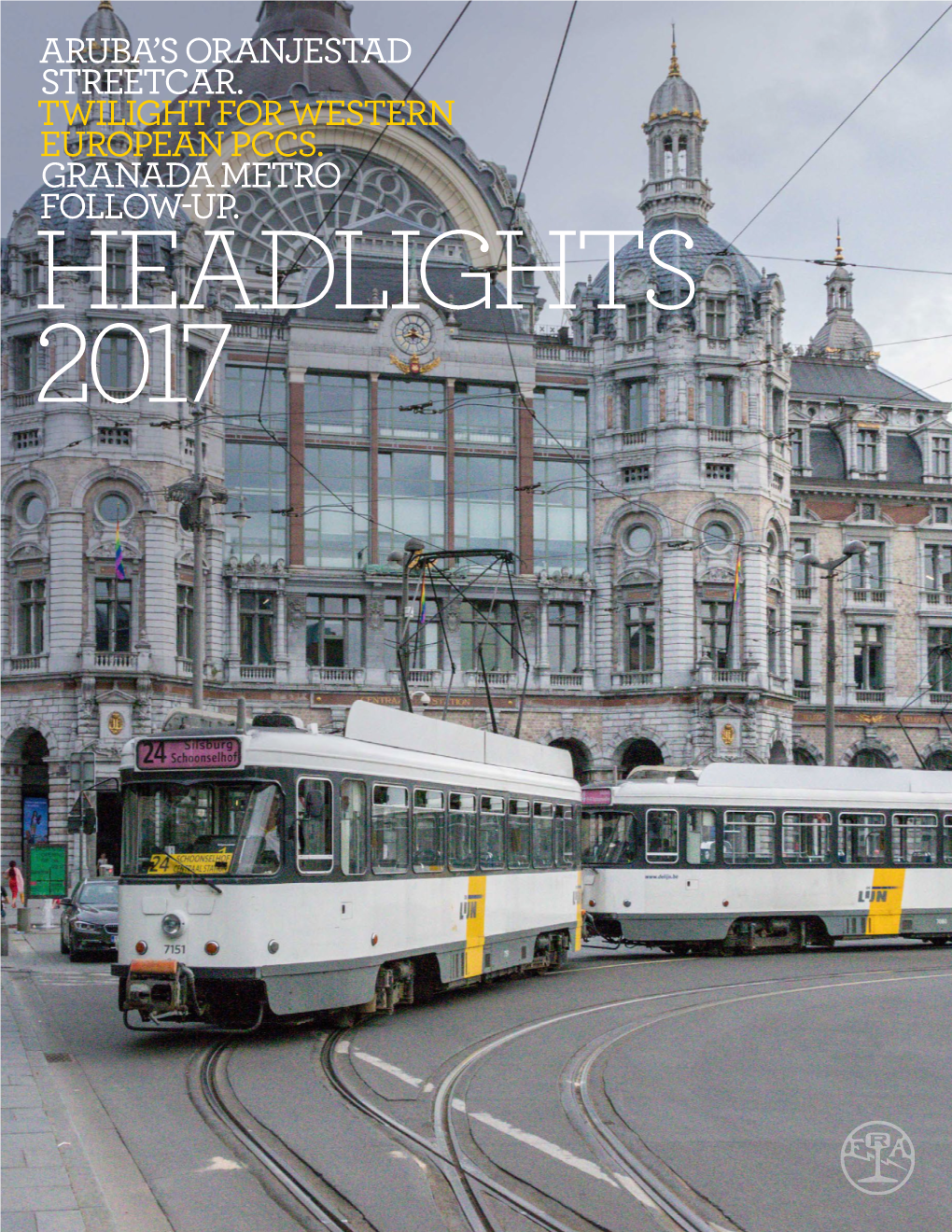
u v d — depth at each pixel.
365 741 21.42
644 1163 12.26
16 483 58.78
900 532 75.56
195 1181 11.64
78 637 57.41
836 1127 13.76
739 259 67.62
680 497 63.94
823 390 78.81
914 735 74.25
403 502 63.62
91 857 55.97
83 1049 18.83
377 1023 21.34
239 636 61.09
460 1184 11.52
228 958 18.45
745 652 64.06
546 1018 21.81
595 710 64.81
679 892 33.53
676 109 69.38
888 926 36.03
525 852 27.53
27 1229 9.54
